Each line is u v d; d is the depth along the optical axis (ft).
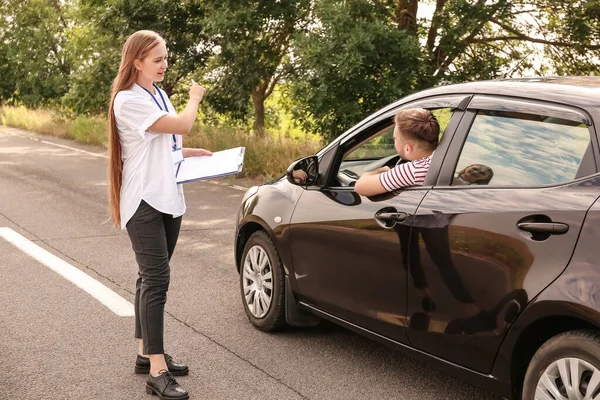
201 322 17.49
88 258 23.48
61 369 14.49
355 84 45.62
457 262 11.50
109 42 66.74
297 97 47.88
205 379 14.17
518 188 11.00
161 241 13.34
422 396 13.42
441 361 12.13
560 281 10.00
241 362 15.02
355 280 13.74
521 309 10.51
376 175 13.34
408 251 12.39
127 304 18.65
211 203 35.37
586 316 9.60
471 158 11.93
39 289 19.90
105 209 32.78
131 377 14.16
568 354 10.05
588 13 49.93
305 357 15.30
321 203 14.76
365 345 16.02
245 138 51.88
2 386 13.66
